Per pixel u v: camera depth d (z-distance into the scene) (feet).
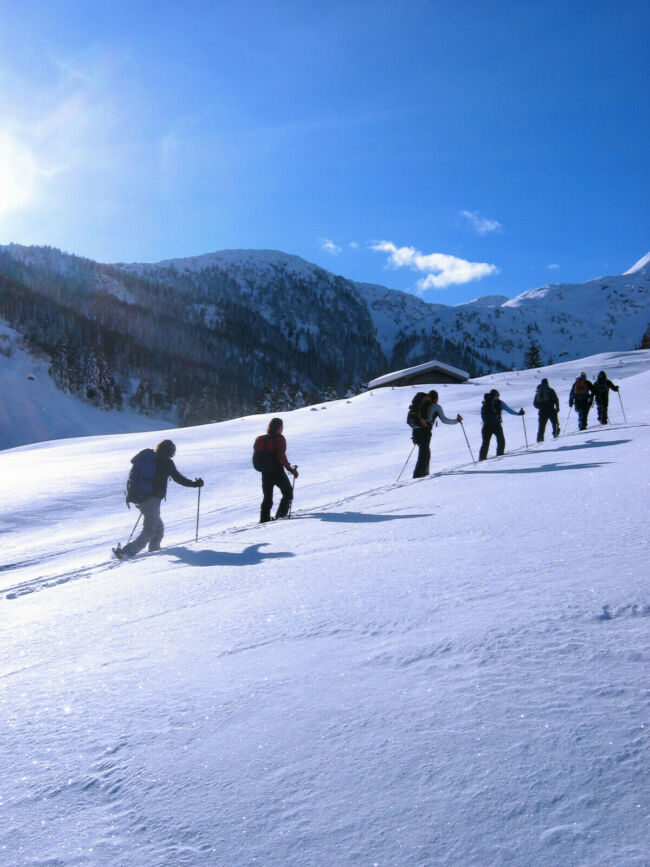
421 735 6.18
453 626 9.30
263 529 26.16
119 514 48.24
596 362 179.22
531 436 65.72
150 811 5.70
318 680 8.11
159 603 14.64
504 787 5.11
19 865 5.14
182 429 128.26
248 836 5.10
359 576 13.92
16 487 59.93
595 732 5.71
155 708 8.05
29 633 13.34
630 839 4.33
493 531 16.75
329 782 5.65
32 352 563.89
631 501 17.87
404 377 216.33
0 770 6.93
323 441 82.53
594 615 8.84
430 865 4.40
